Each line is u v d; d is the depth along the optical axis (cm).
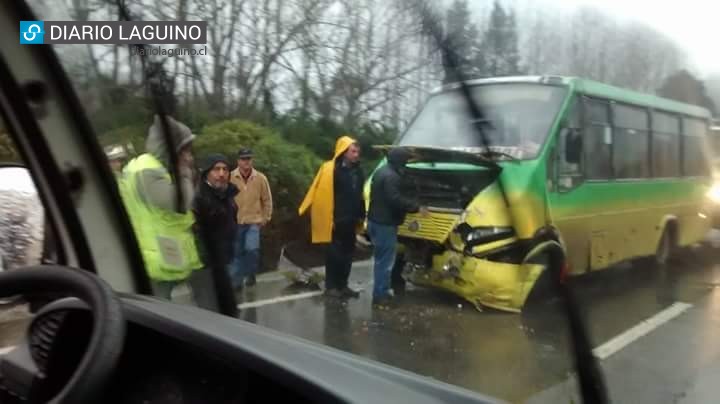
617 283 662
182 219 334
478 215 536
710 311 534
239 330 181
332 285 651
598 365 321
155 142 295
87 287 170
